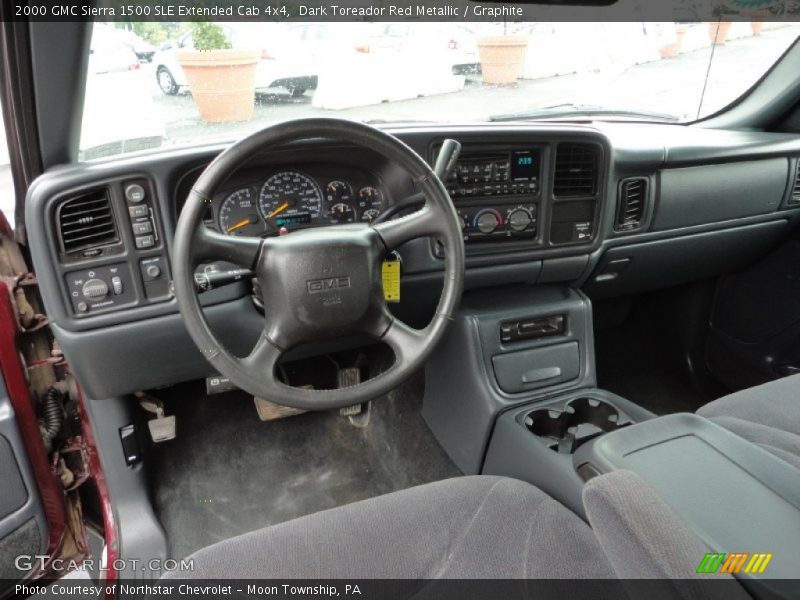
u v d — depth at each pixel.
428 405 1.86
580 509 1.26
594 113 1.99
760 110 2.13
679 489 0.88
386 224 1.17
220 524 1.69
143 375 1.43
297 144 1.30
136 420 1.67
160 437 1.68
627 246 1.80
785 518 0.83
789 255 2.03
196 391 1.92
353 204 1.47
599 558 0.98
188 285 1.03
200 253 1.04
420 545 1.04
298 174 1.40
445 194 1.13
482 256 1.59
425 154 1.45
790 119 2.12
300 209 1.43
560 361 1.68
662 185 1.76
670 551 0.69
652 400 2.22
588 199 1.62
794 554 0.76
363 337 1.58
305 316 1.12
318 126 1.04
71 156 1.28
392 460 1.88
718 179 1.85
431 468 1.81
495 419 1.59
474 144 1.48
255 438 1.91
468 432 1.68
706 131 2.09
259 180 1.38
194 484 1.77
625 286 2.01
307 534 1.07
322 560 1.02
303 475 1.84
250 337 1.47
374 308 1.16
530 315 1.65
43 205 1.17
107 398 1.45
